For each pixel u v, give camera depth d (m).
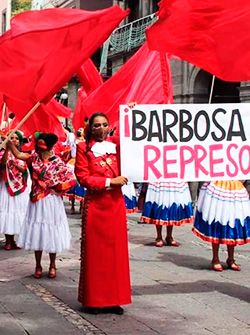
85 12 5.77
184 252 9.85
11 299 6.79
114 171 6.26
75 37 5.73
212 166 6.39
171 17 6.27
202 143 6.37
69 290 7.23
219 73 6.44
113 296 6.20
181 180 6.34
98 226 6.19
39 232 7.71
